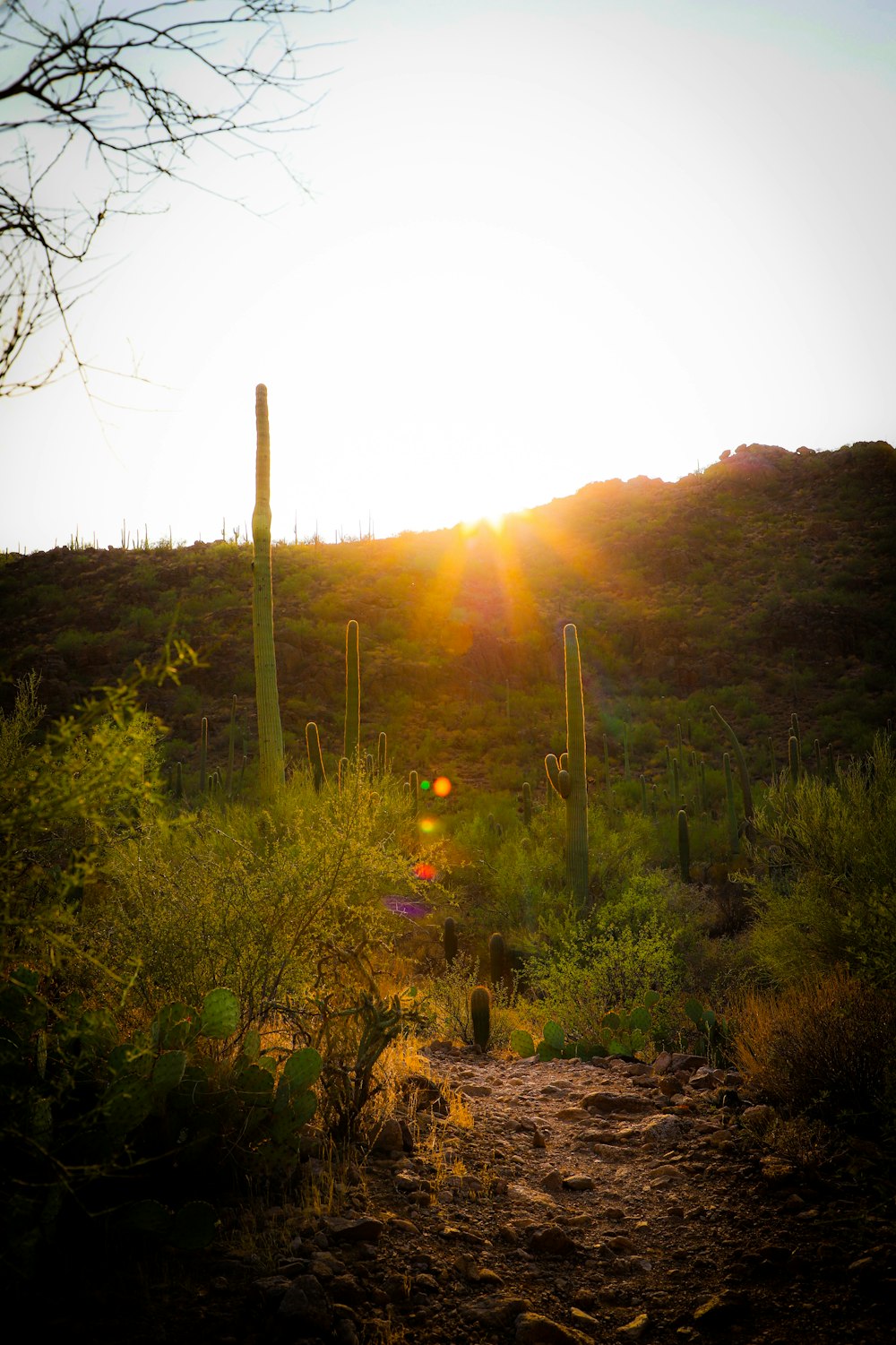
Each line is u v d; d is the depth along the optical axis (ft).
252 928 13.15
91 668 163.22
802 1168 12.35
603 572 246.88
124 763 7.77
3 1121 8.51
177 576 207.41
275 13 6.31
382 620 193.36
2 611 198.18
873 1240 10.35
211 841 15.51
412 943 39.04
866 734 156.15
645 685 193.77
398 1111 13.99
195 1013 11.32
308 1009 13.58
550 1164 13.41
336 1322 8.23
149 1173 9.80
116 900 12.59
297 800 27.25
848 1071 14.11
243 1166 10.66
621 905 35.91
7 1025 9.68
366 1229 9.95
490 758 150.30
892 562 231.30
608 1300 9.63
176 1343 7.66
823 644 199.62
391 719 161.79
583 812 42.19
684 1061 19.77
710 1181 12.50
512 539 265.54
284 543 251.39
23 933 8.02
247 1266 8.91
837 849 25.12
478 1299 9.21
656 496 299.58
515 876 44.39
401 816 30.89
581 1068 20.29
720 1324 9.04
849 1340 8.60
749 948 30.25
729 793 83.10
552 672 193.26
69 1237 8.90
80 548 235.40
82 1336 7.62
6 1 5.66
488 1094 17.17
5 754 11.87
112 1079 9.73
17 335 6.43
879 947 18.26
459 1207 11.30
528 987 33.53
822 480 287.89
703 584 235.40
